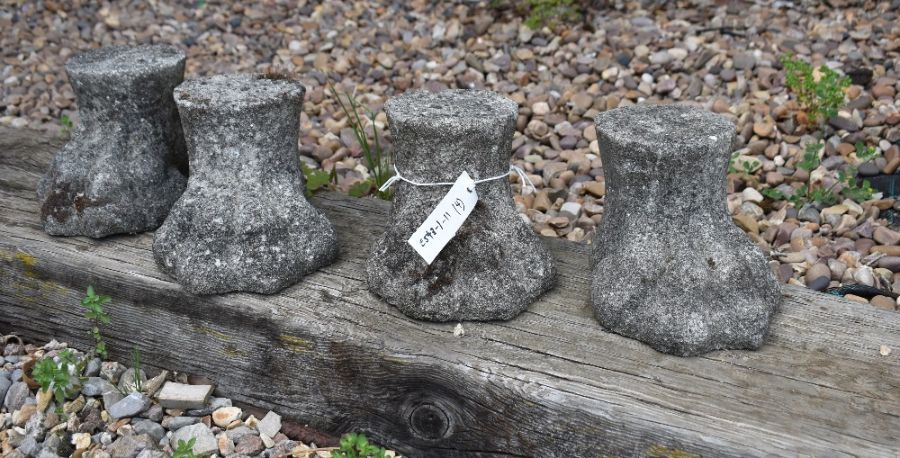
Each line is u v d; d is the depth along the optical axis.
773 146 1.61
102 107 1.21
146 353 1.21
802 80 1.72
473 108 1.10
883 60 1.81
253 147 1.14
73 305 1.23
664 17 2.07
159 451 1.11
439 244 1.08
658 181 1.05
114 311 1.21
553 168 1.62
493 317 1.11
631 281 1.08
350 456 1.07
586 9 2.11
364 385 1.11
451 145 1.07
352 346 1.10
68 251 1.22
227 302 1.14
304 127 1.80
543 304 1.13
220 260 1.14
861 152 1.51
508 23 2.12
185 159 1.29
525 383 1.05
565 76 1.90
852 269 1.35
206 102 1.11
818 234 1.44
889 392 1.02
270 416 1.16
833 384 1.03
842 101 1.61
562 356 1.07
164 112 1.24
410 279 1.11
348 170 1.65
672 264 1.06
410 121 1.07
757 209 1.48
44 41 2.16
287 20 2.26
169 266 1.16
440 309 1.10
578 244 1.23
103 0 2.36
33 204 1.31
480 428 1.08
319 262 1.17
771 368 1.05
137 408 1.16
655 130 1.06
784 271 1.35
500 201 1.11
